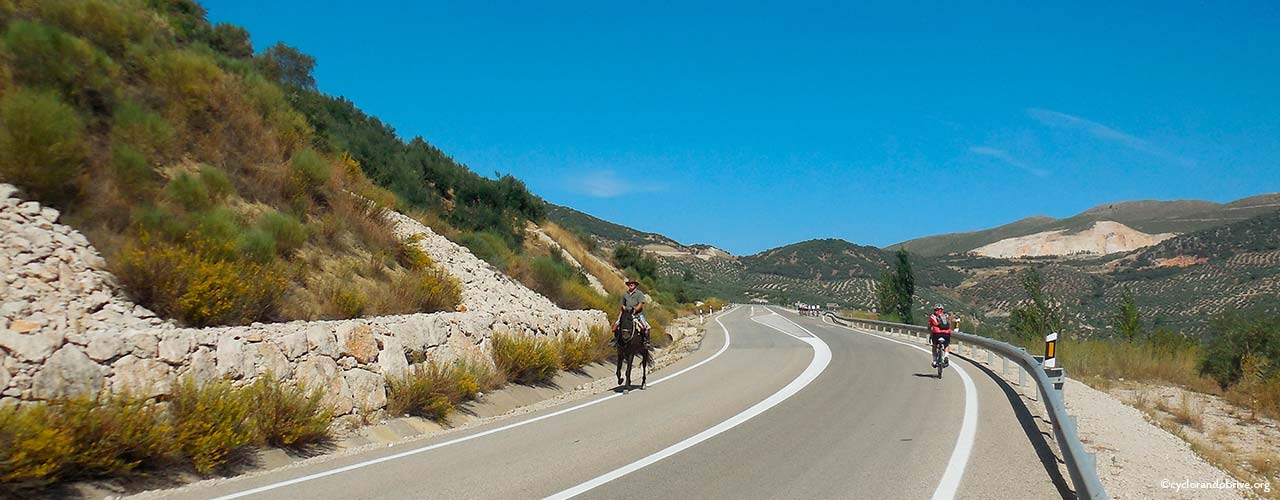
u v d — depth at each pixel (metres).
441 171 37.19
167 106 18.22
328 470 8.57
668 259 173.12
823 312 66.56
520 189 43.59
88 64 16.22
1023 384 16.09
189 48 22.94
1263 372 16.02
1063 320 30.50
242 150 19.38
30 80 14.97
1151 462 9.20
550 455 9.29
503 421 12.17
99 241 11.75
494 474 8.30
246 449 9.00
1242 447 11.34
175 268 11.38
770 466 8.57
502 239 31.64
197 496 7.40
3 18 16.77
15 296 9.41
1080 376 18.86
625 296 16.50
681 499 7.23
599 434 10.69
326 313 14.24
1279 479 9.20
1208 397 16.36
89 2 18.41
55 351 8.15
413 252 19.89
